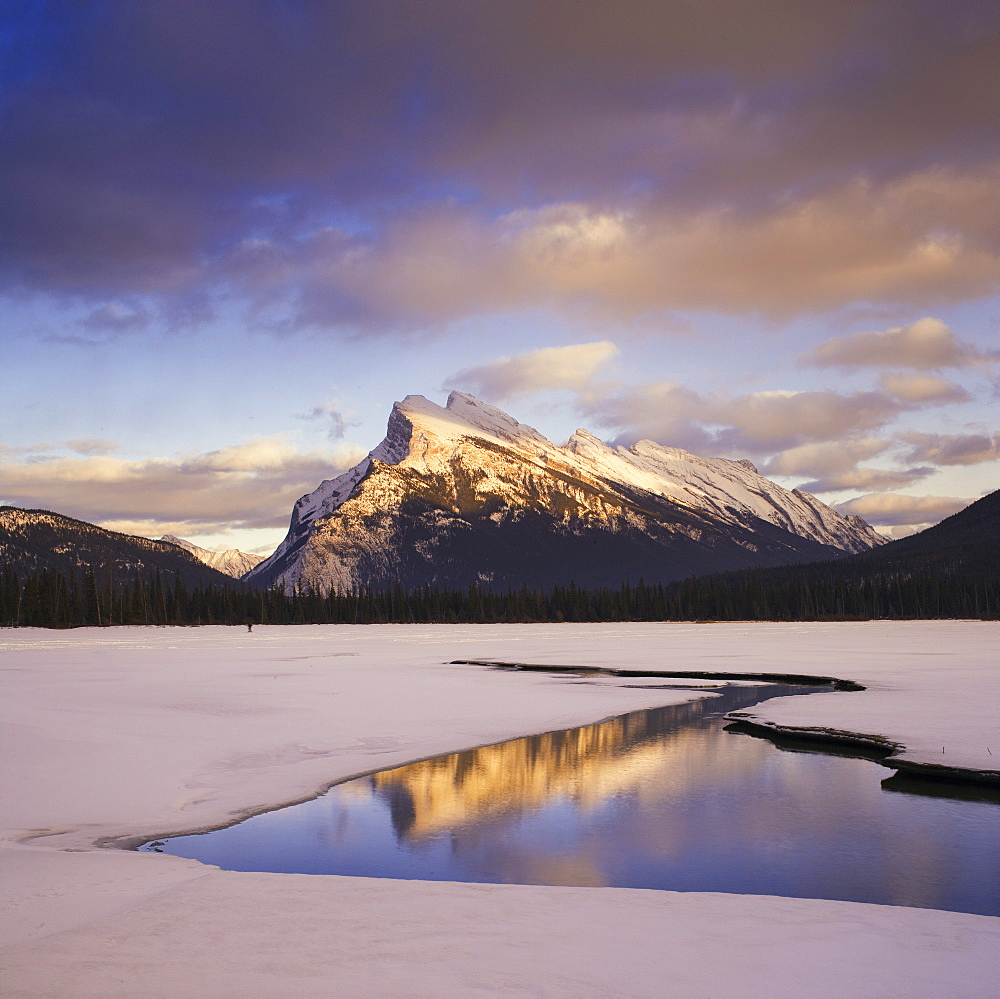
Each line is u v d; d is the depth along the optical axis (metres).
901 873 16.70
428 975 10.67
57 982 10.37
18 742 26.70
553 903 13.80
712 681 55.09
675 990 10.30
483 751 29.47
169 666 64.31
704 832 19.75
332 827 19.86
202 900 13.68
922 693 41.69
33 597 162.50
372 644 101.88
